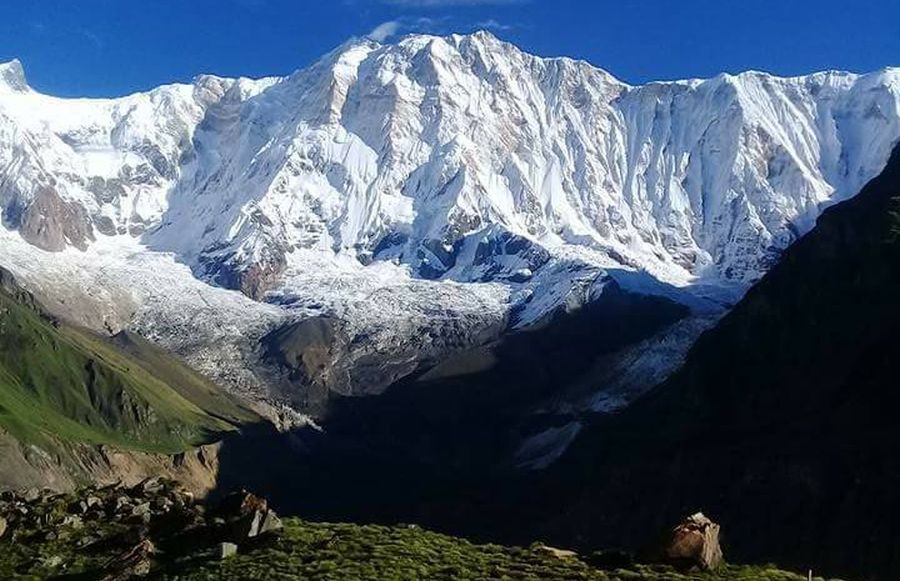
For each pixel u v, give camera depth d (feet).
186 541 185.37
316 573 164.96
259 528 185.16
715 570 167.94
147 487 216.33
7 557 184.34
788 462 588.91
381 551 175.52
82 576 174.60
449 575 165.07
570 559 175.22
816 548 526.98
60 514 201.67
